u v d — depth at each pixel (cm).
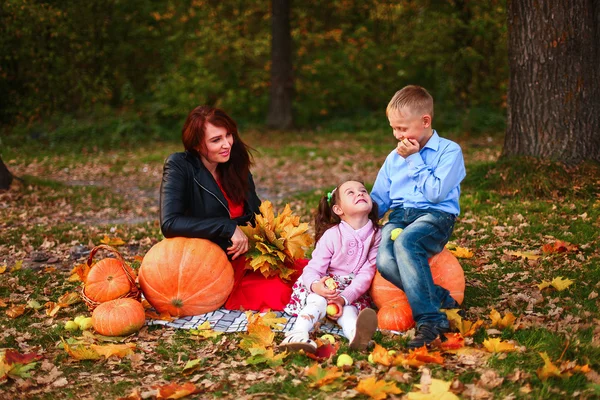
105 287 425
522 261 538
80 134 1783
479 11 1950
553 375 321
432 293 380
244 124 1967
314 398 317
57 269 581
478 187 809
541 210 698
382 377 333
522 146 807
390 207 451
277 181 1202
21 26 1477
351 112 2119
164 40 2106
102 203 980
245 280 455
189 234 434
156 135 1861
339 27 2230
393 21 2195
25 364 363
